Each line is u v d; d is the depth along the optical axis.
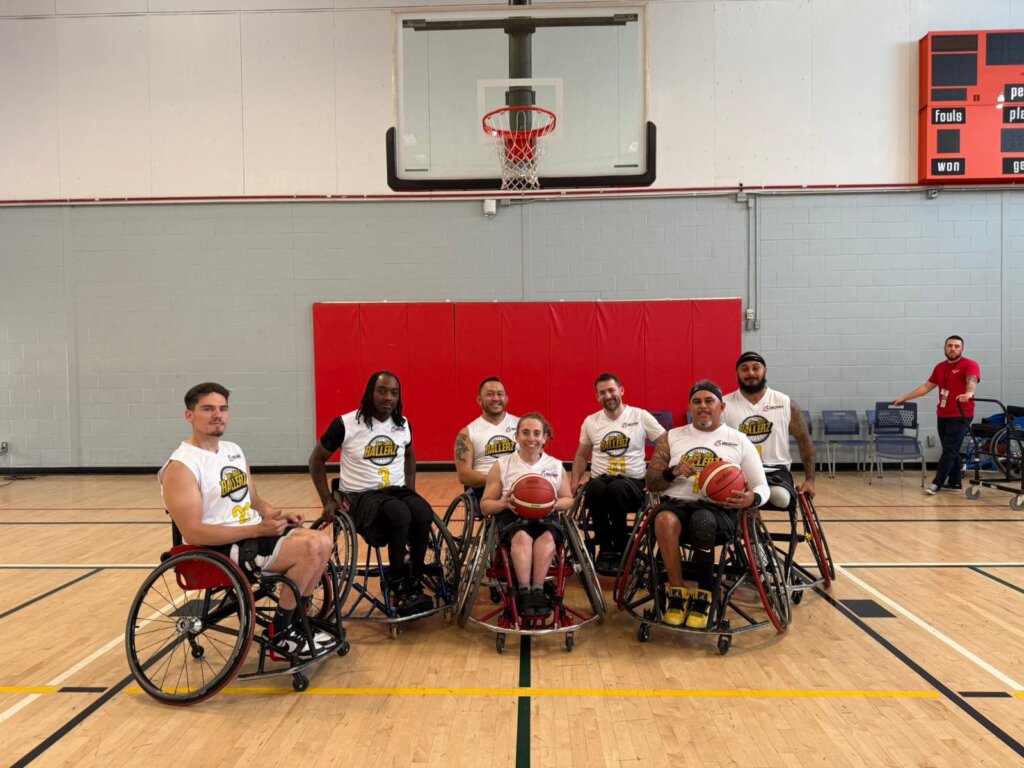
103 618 3.72
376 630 3.54
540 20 8.03
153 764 2.28
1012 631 3.41
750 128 8.78
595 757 2.30
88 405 9.08
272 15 8.86
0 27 8.94
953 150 8.40
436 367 8.98
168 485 2.79
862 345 8.82
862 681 2.87
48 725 2.55
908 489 7.57
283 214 8.99
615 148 8.09
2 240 9.06
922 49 8.46
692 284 8.92
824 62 8.68
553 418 8.97
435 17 8.04
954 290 8.73
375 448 3.77
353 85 8.89
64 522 6.23
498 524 3.59
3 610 3.85
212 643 3.36
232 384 9.06
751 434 4.12
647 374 8.93
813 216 8.79
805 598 3.95
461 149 8.13
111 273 9.04
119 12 8.89
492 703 2.71
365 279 9.04
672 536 3.31
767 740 2.40
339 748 2.37
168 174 8.98
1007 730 2.46
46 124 8.99
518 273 9.02
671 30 8.76
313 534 2.89
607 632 3.48
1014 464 7.92
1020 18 8.50
